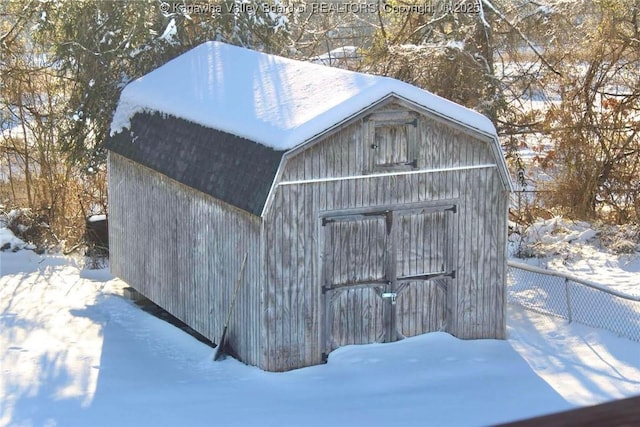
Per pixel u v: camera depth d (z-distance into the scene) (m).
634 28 25.34
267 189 13.02
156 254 16.97
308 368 13.83
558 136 25.45
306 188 13.50
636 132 25.19
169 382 13.57
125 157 17.78
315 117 13.26
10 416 12.18
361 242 14.09
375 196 14.05
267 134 13.53
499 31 25.52
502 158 14.80
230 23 24.70
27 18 25.06
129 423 11.88
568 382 13.49
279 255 13.47
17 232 22.95
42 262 21.34
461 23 24.81
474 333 15.22
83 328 16.52
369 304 14.32
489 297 15.26
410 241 14.48
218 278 14.69
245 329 14.02
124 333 16.23
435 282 14.80
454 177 14.63
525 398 12.78
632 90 25.36
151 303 18.33
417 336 14.75
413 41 25.78
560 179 25.91
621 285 18.81
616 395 12.98
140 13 23.45
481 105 24.48
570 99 25.39
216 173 14.27
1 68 24.91
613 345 15.18
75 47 23.39
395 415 12.00
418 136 14.20
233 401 12.68
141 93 17.98
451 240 14.79
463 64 24.16
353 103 13.45
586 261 20.92
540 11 24.83
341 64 28.94
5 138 25.30
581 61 25.41
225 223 14.34
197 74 17.58
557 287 18.41
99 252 21.66
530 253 21.45
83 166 23.47
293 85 15.18
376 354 14.11
